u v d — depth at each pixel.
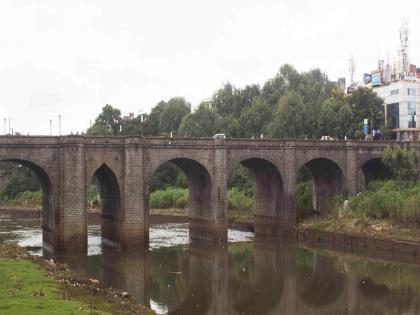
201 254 75.75
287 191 90.12
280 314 48.22
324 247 81.94
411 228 77.38
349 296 54.12
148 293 54.12
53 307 36.62
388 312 48.44
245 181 124.62
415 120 130.25
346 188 94.94
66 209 72.25
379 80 144.00
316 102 130.75
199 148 82.56
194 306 50.22
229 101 154.25
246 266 68.06
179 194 131.50
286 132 120.00
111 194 81.12
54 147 73.12
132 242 76.31
